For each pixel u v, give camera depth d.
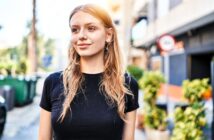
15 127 11.63
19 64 26.17
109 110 2.03
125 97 2.13
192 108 6.34
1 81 17.00
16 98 17.22
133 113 2.19
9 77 17.12
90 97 2.05
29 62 30.80
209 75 19.56
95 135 2.01
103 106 2.04
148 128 8.59
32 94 19.19
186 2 18.39
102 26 2.12
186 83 6.56
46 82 2.15
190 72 19.67
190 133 6.25
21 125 12.05
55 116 2.04
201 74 19.61
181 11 19.44
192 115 6.30
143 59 38.12
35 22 28.39
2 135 10.11
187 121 6.34
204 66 19.66
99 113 2.02
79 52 2.11
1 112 9.75
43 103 2.15
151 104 8.65
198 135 6.30
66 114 2.01
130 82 2.19
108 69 2.15
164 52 12.52
